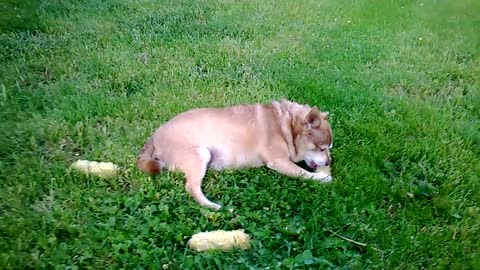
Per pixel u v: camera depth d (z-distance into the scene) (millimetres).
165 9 3826
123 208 1804
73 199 1819
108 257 1592
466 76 3010
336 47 3303
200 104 2492
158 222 1714
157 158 1999
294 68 2959
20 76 2707
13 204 1771
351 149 2211
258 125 2062
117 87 2693
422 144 2252
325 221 1784
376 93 2713
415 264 1640
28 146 2139
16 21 3410
